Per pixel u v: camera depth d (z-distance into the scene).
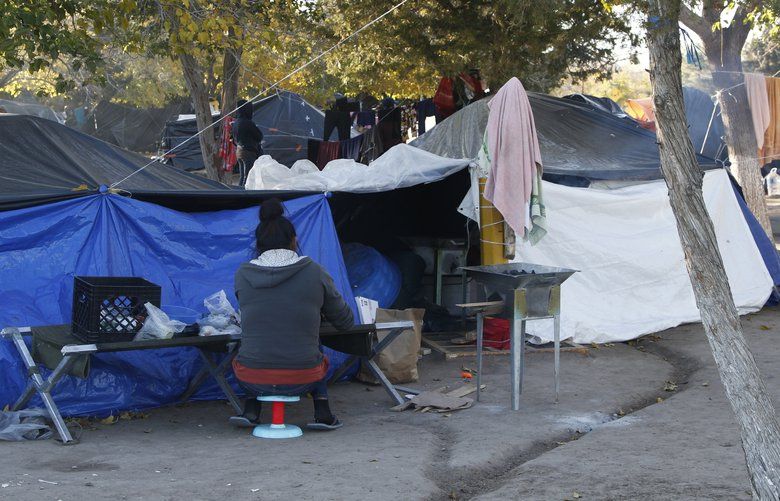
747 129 10.80
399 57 16.42
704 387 6.80
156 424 6.00
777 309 10.30
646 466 4.73
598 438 5.38
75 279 5.60
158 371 6.41
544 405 6.45
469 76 14.66
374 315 7.46
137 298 5.58
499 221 8.04
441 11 15.01
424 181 8.01
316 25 16.06
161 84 22.81
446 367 7.84
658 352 8.45
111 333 5.41
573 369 7.68
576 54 14.87
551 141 9.99
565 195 9.09
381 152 16.50
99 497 4.13
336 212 9.52
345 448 5.23
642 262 9.18
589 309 8.90
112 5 10.34
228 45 11.72
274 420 5.62
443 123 10.75
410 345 7.27
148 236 6.77
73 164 6.97
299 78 21.53
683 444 5.17
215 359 6.45
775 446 3.46
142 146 26.62
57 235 6.43
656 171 9.68
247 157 15.84
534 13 12.14
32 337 5.82
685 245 3.75
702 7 9.21
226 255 7.08
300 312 5.45
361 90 20.28
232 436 5.64
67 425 5.82
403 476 4.57
